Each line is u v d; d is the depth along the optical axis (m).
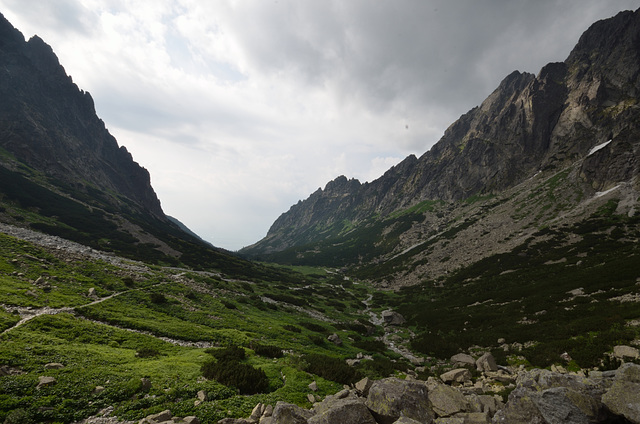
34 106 167.12
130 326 29.97
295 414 12.62
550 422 10.45
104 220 104.88
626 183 102.06
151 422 13.62
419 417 12.12
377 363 32.31
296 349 34.34
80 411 14.40
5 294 28.59
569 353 26.36
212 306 45.44
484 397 15.08
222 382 19.70
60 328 24.30
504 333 39.25
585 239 78.50
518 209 129.25
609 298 38.03
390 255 165.00
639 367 10.70
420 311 68.81
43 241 57.22
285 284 100.94
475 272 87.06
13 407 13.56
